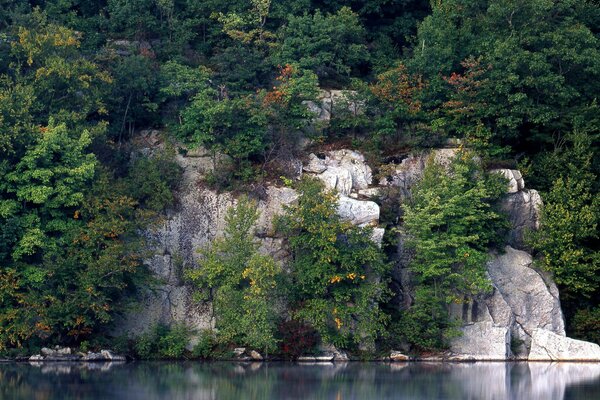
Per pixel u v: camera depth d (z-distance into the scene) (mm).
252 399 45812
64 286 62031
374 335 64938
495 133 74562
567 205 71812
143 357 64250
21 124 64562
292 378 54000
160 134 73875
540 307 68625
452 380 53781
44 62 68562
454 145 73688
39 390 48281
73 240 62875
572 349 66188
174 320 66188
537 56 73812
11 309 61031
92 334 64375
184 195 69375
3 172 62750
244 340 63656
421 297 65688
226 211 68688
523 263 70188
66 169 63844
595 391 49844
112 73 72875
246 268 63688
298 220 65625
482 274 66000
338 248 64875
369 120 73875
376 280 65875
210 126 69938
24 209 64000
